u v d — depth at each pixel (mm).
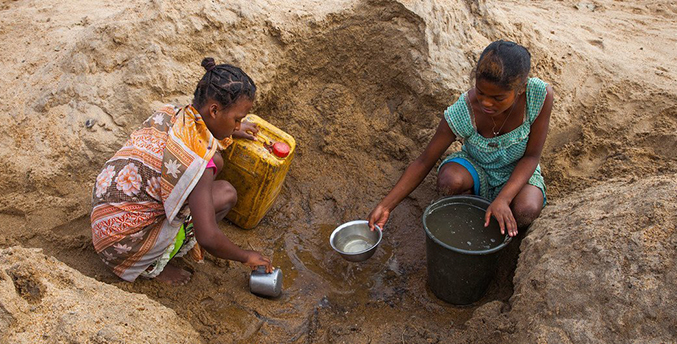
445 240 2891
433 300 3129
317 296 3121
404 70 3865
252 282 2939
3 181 3324
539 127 2992
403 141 3902
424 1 3791
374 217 3092
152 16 3574
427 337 2809
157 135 2596
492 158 3174
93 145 3416
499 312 2715
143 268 2816
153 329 2348
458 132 3074
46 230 3059
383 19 3846
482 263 2805
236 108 2572
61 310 2141
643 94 3945
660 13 6059
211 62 2572
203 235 2572
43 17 4836
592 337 2246
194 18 3611
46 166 3381
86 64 3596
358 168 3887
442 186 3225
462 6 4105
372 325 2928
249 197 3285
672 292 2182
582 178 3557
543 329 2373
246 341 2789
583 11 6000
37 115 3572
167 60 3535
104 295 2398
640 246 2367
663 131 3633
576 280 2432
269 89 3855
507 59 2525
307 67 3998
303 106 4008
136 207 2635
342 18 3895
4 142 3492
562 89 4059
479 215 3055
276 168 3146
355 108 4016
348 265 3336
